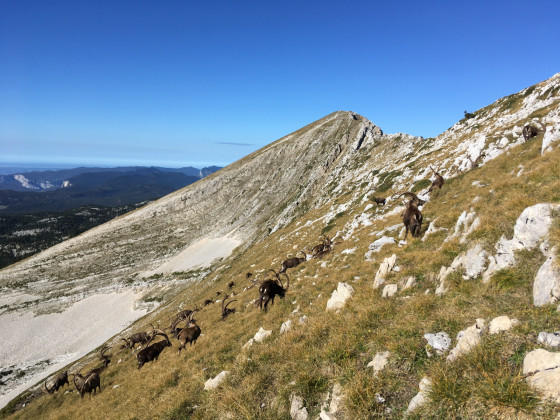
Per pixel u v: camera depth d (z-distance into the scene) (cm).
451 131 5244
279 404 621
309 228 4388
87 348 5997
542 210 684
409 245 1266
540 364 411
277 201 10631
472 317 604
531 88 4153
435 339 577
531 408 376
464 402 432
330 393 588
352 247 1920
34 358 6009
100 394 1683
